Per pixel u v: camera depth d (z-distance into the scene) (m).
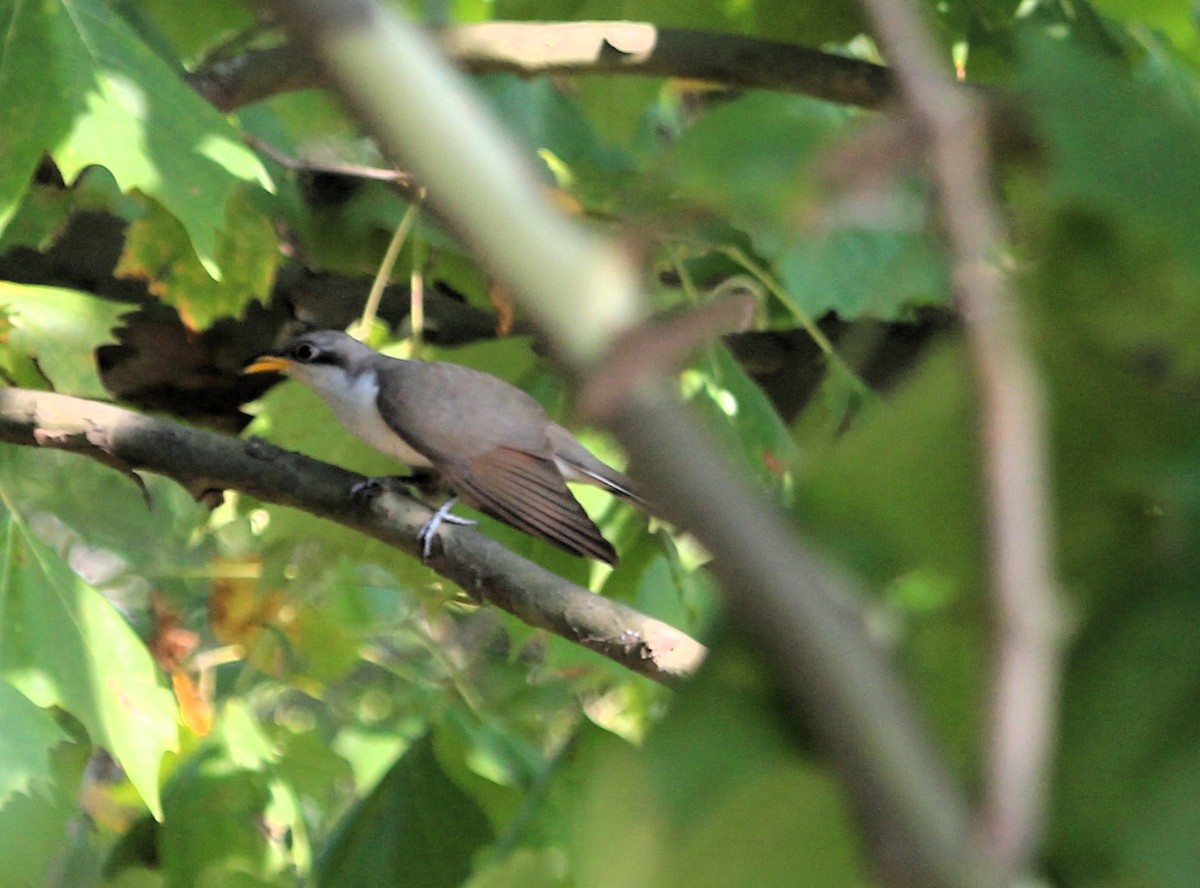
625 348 1.23
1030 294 1.48
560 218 1.28
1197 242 1.34
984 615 1.26
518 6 9.21
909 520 1.54
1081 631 1.48
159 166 6.72
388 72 1.22
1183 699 1.43
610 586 8.37
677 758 1.60
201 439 6.56
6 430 6.55
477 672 10.68
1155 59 8.19
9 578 6.67
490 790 8.38
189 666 9.49
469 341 10.03
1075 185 1.38
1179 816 1.39
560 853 6.14
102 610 6.89
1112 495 1.48
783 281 7.86
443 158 1.23
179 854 8.02
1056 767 1.45
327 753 9.91
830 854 1.53
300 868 8.28
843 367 7.62
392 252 8.38
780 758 1.56
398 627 9.54
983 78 8.70
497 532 8.54
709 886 1.57
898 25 1.38
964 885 1.17
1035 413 1.30
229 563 9.45
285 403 8.62
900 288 7.27
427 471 8.55
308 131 10.47
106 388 9.41
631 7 9.08
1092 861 1.42
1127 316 1.45
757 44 7.85
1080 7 8.41
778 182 1.33
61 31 6.74
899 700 1.25
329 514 6.52
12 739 5.94
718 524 1.24
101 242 9.18
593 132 10.45
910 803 1.20
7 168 6.61
